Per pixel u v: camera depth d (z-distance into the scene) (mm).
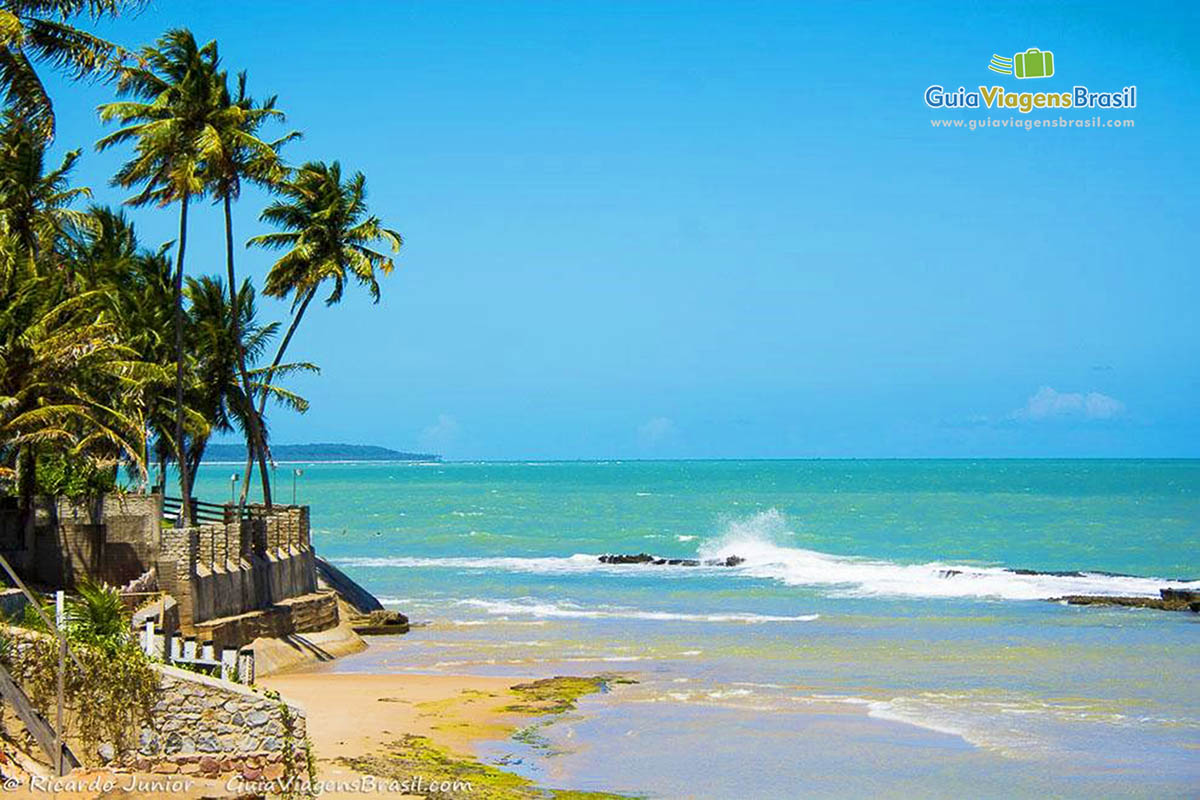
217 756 19344
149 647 20453
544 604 55438
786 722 29969
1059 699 32875
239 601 37188
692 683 35062
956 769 25828
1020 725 29766
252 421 46188
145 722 19312
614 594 59562
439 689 33531
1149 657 39812
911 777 25219
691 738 28250
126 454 40188
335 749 25906
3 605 22766
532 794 23188
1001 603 55156
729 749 27297
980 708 31625
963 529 103625
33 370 32562
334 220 48688
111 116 38188
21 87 27484
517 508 146125
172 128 37688
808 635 45031
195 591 33781
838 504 146375
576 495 184500
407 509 144875
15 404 31531
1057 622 48750
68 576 36219
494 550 88812
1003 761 26500
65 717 19203
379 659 39656
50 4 27812
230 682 19641
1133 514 121750
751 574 68938
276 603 40000
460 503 160250
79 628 19641
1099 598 54406
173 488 183375
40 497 36562
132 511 36594
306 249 47812
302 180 48219
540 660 39438
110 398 39812
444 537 100312
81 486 40375
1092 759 26672
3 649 19156
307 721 28625
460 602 56156
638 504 152875
